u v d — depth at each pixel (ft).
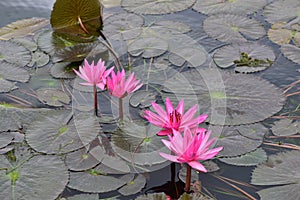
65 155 11.41
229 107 11.93
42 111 12.00
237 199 10.98
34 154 11.41
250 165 11.28
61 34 13.51
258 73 12.56
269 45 13.08
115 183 11.10
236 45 13.06
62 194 11.00
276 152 11.45
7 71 12.68
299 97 12.16
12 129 11.76
